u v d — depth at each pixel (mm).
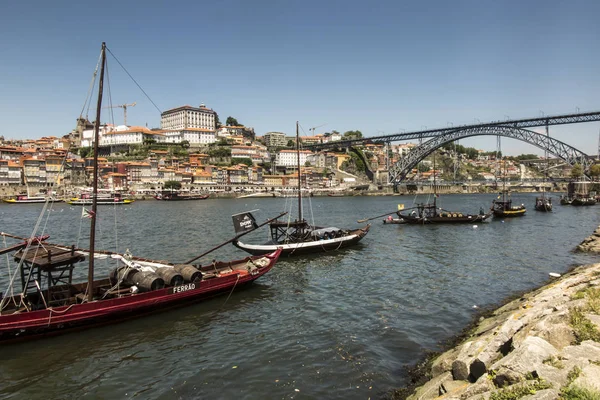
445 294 26344
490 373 9883
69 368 16766
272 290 27672
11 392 15047
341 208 122625
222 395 14391
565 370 8586
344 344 18438
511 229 62562
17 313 18453
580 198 127688
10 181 157625
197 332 20375
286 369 16172
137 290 22891
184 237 54906
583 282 18000
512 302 22141
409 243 48500
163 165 198625
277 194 194250
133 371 16453
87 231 61812
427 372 15109
